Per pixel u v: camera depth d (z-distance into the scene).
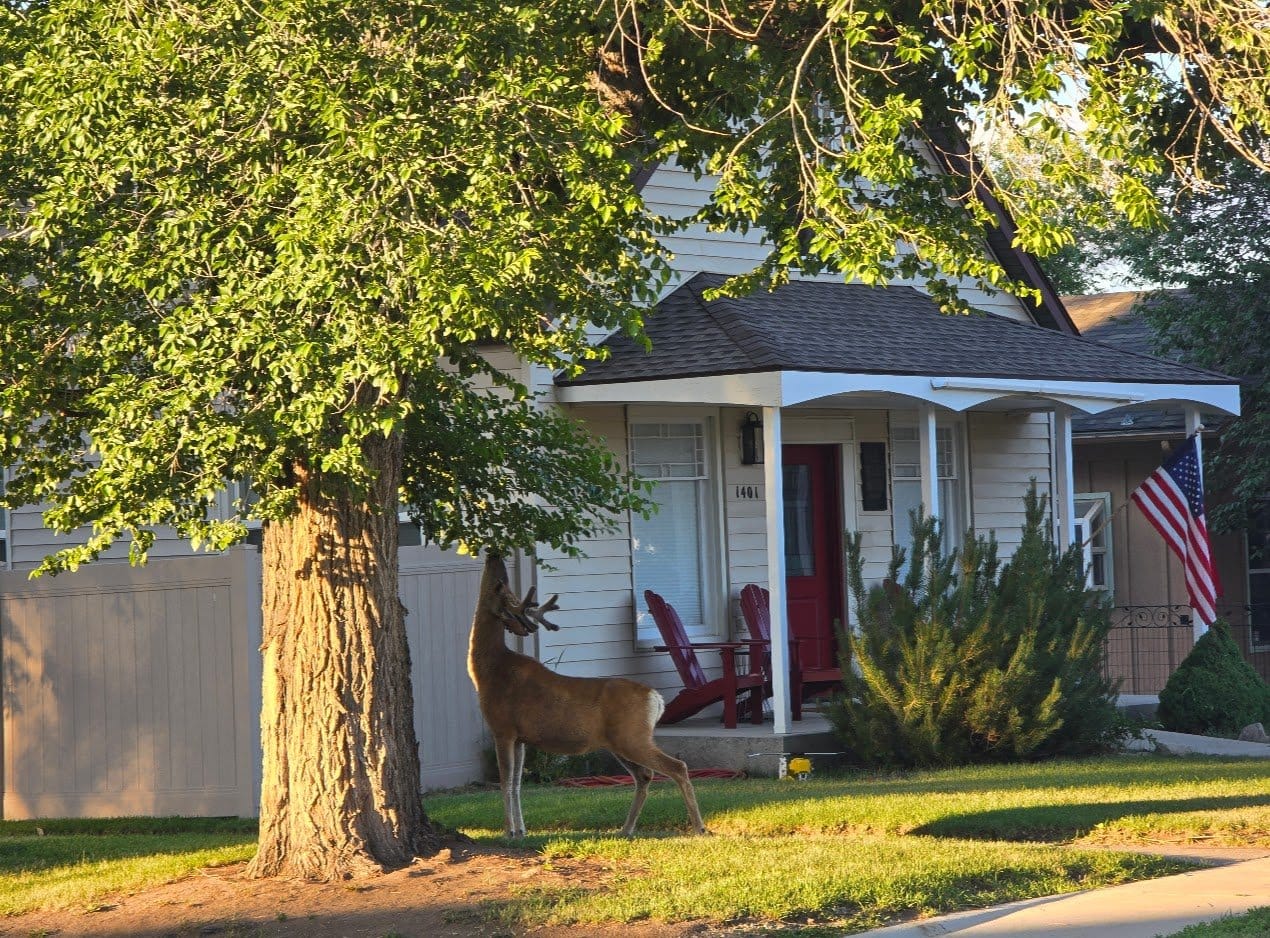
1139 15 10.02
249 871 9.24
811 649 18.25
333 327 7.70
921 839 10.13
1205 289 23.80
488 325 7.69
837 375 14.87
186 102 8.14
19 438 8.69
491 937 7.73
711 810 11.59
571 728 10.12
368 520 9.33
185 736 13.73
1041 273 20.47
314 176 7.79
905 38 9.87
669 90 11.74
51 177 8.66
